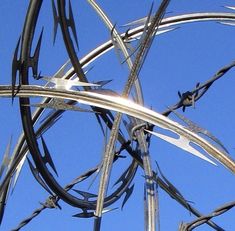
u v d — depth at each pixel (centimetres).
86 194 1225
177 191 1232
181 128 1057
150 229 1062
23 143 1288
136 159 1249
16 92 1101
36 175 1216
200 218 1059
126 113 1072
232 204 1053
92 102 1083
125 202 1269
